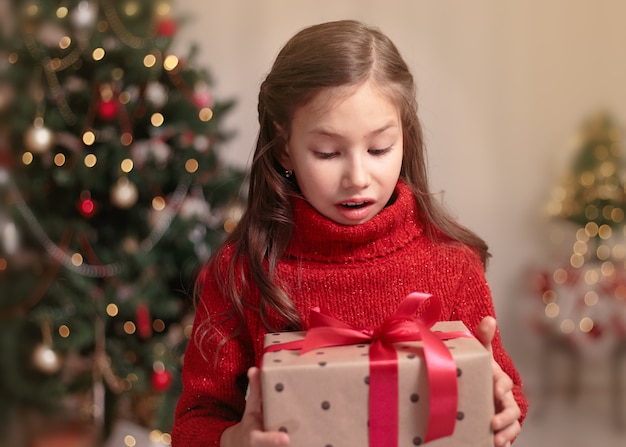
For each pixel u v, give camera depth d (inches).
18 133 98.7
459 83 130.3
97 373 102.4
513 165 131.9
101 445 105.0
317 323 36.3
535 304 133.4
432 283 40.8
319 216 39.3
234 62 129.1
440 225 43.3
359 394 32.3
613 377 131.5
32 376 118.4
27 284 109.9
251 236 41.5
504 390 36.7
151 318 104.0
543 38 129.7
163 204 101.6
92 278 101.8
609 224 122.7
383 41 39.3
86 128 98.8
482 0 129.0
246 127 129.6
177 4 127.9
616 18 129.4
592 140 126.5
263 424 33.1
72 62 99.5
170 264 103.7
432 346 32.4
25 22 99.4
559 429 117.5
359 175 36.8
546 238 132.9
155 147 104.0
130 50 99.0
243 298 41.1
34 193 100.3
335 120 36.4
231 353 41.1
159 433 102.1
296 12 129.0
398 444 32.5
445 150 131.3
